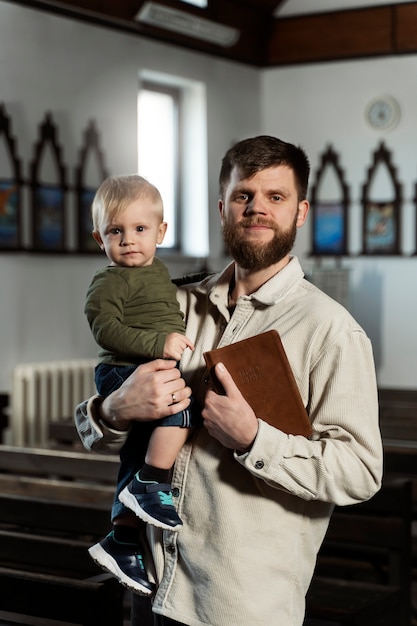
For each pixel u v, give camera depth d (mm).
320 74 9359
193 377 2086
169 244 8859
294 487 1875
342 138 9273
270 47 9547
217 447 1978
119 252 2180
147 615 2150
